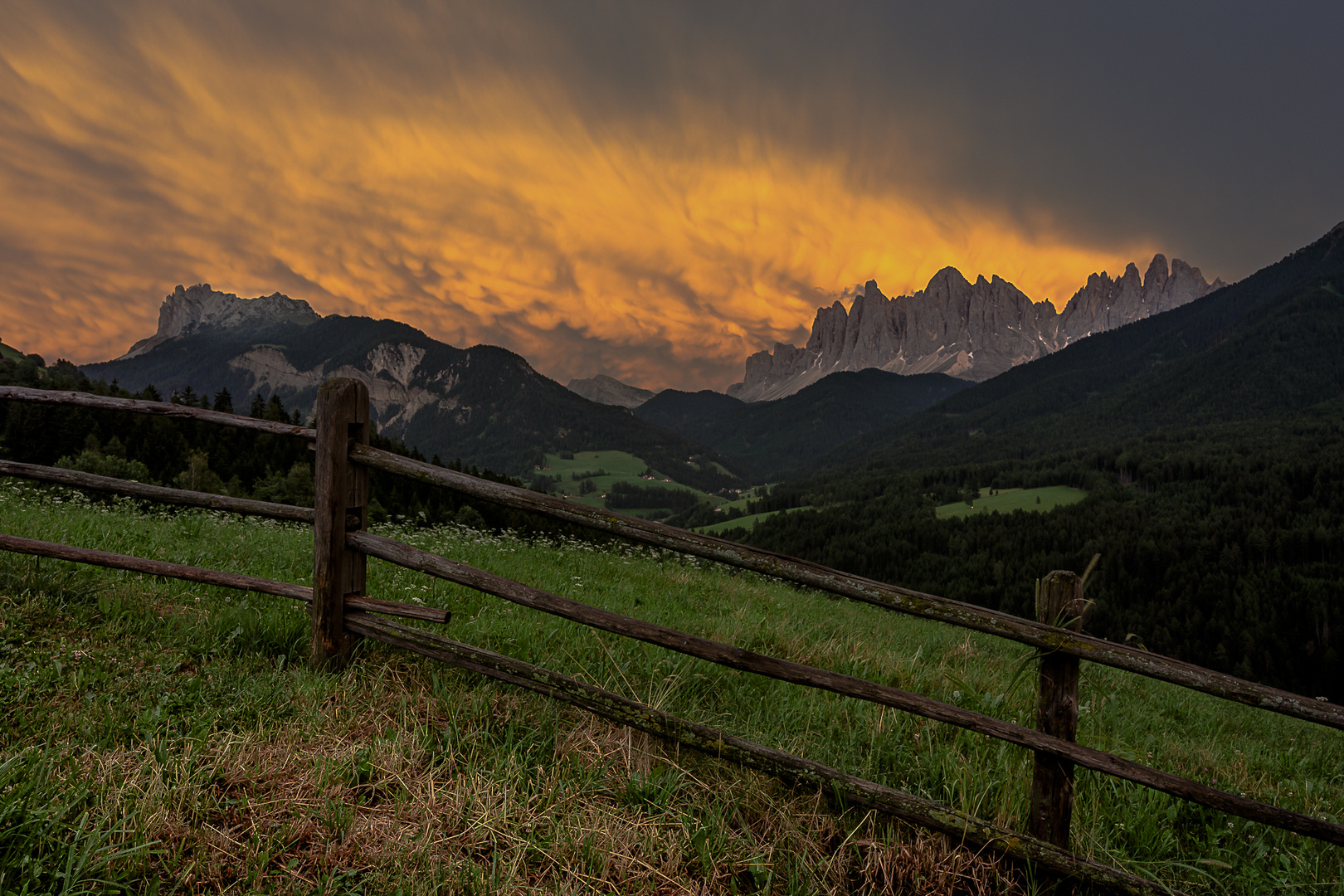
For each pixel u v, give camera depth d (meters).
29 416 38.84
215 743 2.59
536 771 2.79
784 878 2.52
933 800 3.04
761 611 8.64
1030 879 2.60
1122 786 3.73
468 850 2.29
